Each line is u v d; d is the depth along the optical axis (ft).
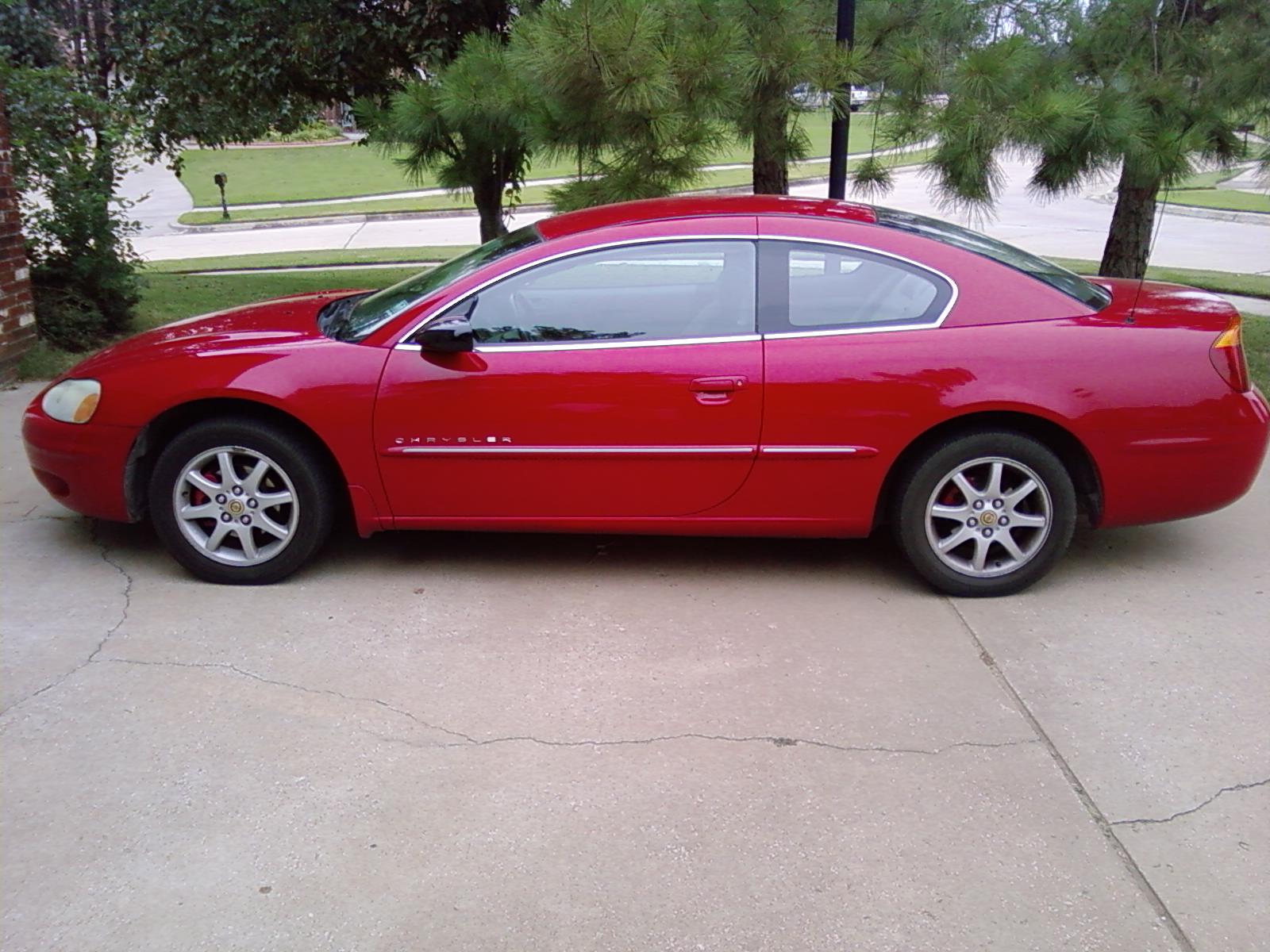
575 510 14.16
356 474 13.97
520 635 13.07
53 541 15.80
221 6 34.40
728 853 9.20
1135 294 14.92
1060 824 9.60
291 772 10.28
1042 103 20.15
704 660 12.50
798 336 13.64
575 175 28.76
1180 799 9.97
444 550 15.75
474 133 26.04
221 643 12.76
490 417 13.70
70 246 27.73
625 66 19.08
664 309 13.85
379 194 93.35
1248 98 23.06
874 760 10.53
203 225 75.10
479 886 8.80
